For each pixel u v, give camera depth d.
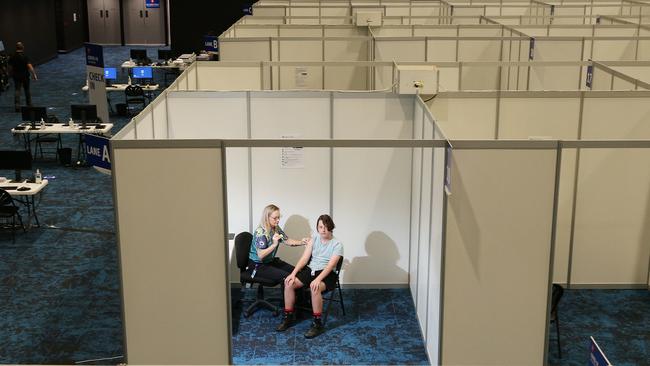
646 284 6.93
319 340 6.11
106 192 10.10
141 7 24.42
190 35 20.28
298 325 6.38
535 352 4.79
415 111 6.52
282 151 6.63
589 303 6.70
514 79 9.53
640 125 6.52
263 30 10.75
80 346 6.05
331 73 9.73
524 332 4.76
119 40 24.66
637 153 6.58
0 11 17.59
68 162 11.27
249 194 6.75
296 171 6.68
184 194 4.45
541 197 4.54
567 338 6.11
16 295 6.98
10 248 8.12
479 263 4.64
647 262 6.88
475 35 10.70
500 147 4.46
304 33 10.81
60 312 6.65
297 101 6.62
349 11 13.86
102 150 7.55
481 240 4.61
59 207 9.47
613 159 6.59
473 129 6.50
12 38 18.39
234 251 6.95
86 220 9.02
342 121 6.66
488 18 11.98
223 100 6.62
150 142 4.36
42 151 11.74
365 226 6.83
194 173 4.42
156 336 4.67
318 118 6.66
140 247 4.52
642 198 6.70
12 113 14.52
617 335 6.16
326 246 6.39
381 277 6.98
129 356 4.70
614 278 6.92
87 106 11.27
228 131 6.69
